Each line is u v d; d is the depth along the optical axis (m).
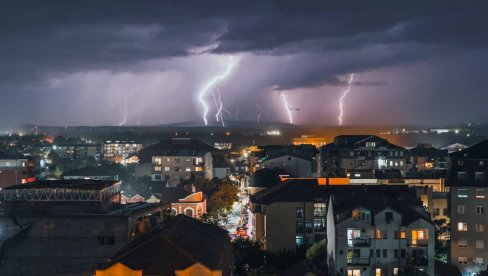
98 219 91.25
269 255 110.50
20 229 91.00
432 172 174.62
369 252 93.69
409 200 102.94
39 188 101.06
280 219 120.81
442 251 114.31
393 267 93.38
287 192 123.62
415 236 93.50
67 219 91.31
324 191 123.50
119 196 116.06
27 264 90.75
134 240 76.06
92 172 193.50
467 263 112.56
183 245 67.81
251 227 134.38
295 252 113.81
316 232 120.88
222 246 78.31
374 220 93.75
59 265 90.75
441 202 130.00
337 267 93.75
